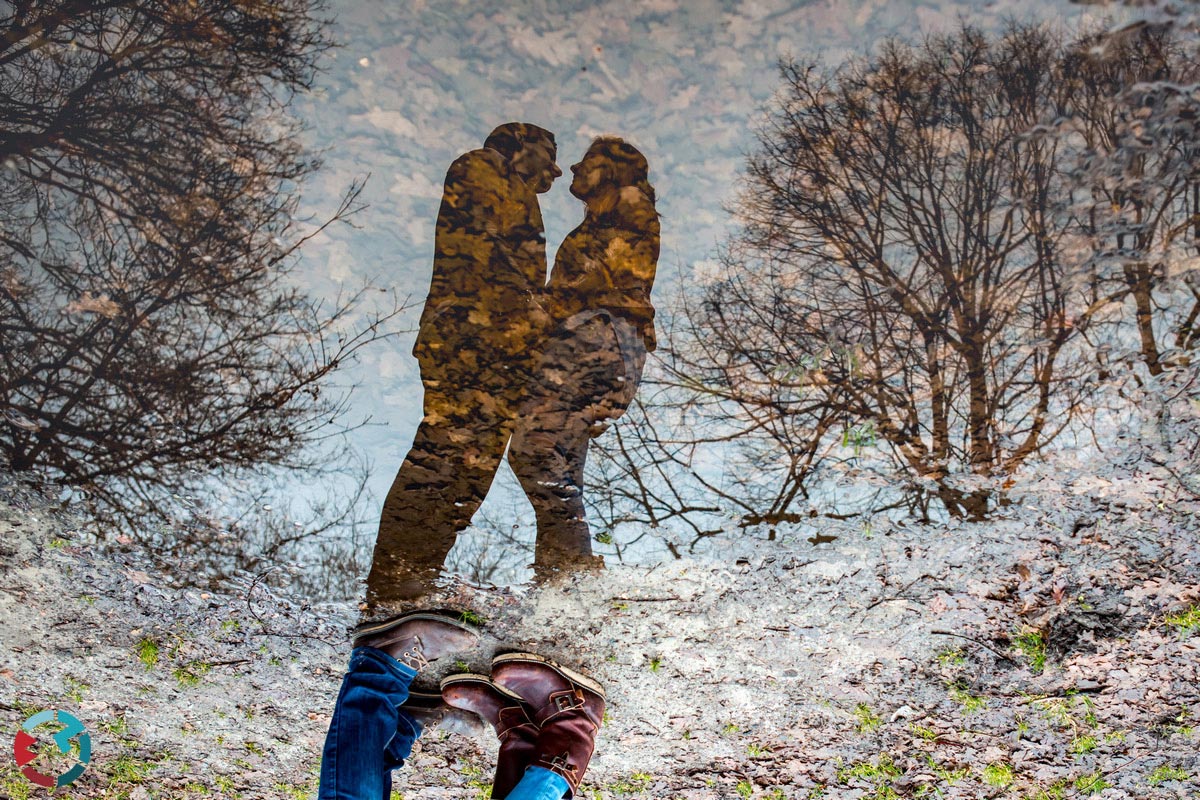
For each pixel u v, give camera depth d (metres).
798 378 3.09
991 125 2.89
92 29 3.07
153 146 3.12
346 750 2.40
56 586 3.23
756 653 3.42
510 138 3.08
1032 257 2.86
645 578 3.22
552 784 2.39
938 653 3.38
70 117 3.04
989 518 3.13
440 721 3.18
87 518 3.12
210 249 3.13
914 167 3.02
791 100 3.21
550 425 3.02
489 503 3.09
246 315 3.15
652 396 3.10
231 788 3.65
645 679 3.45
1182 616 3.12
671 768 3.64
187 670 3.44
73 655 3.41
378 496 3.13
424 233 3.30
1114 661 3.24
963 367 2.99
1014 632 3.30
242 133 3.21
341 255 3.24
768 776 3.56
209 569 3.24
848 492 3.16
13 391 2.97
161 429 3.10
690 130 3.32
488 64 3.45
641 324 3.00
